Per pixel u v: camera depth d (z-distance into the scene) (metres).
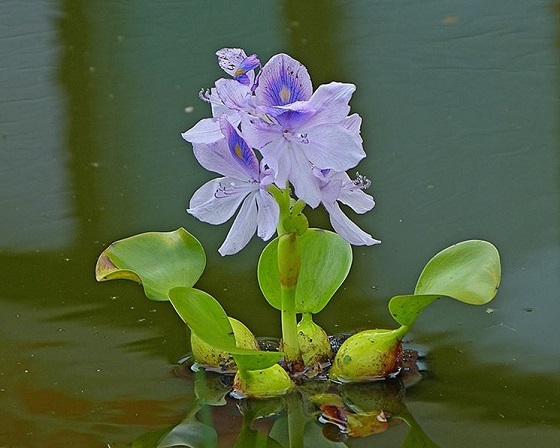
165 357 1.20
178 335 1.23
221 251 1.10
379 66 1.60
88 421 1.14
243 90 1.08
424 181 1.41
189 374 1.19
